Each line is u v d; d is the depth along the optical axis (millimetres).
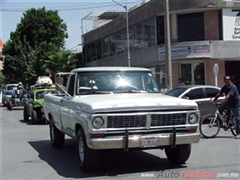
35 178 6996
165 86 8805
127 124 6559
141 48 28172
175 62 24672
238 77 24703
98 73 8219
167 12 18172
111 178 6691
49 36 46375
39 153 9727
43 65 38469
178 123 6891
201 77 24438
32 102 17797
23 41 46406
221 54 23422
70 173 7234
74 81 8156
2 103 38094
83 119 6770
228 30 23625
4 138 12898
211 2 23000
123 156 8789
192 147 9711
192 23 24516
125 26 30203
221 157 8406
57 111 9242
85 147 6906
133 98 7020
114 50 33344
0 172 7625
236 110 10938
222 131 12781
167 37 18234
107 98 7055
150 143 6637
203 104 14141
